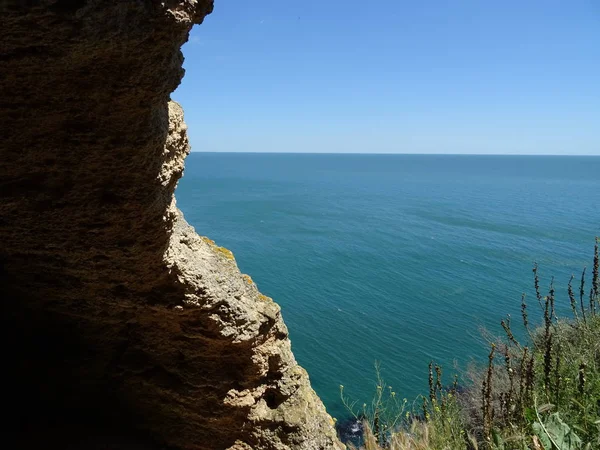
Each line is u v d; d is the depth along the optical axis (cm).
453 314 3144
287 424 552
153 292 485
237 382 532
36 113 353
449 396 652
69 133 369
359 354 2433
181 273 472
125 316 516
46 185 396
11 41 306
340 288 3938
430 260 5038
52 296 500
